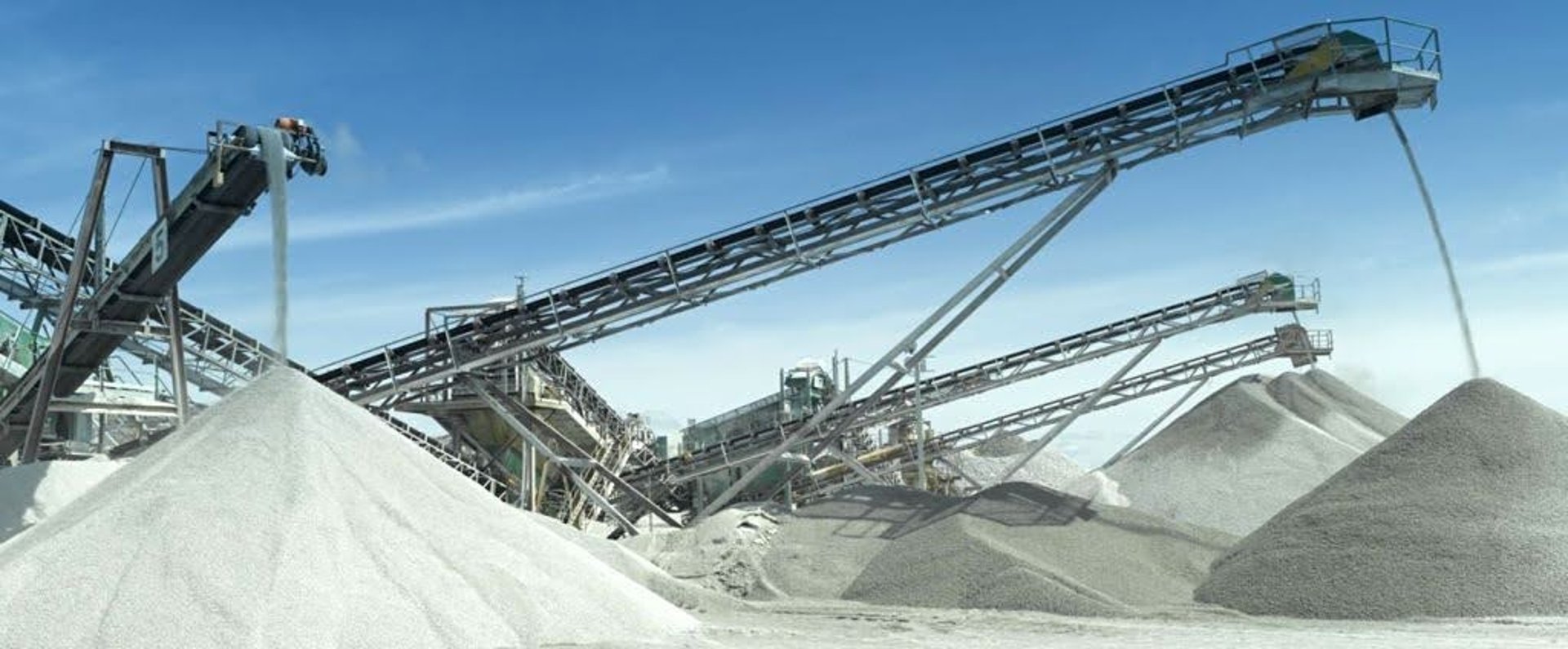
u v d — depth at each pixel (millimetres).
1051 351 40750
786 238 28141
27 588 12086
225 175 23219
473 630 13242
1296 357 46750
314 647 11930
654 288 28828
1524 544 21141
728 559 28812
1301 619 20891
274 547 13227
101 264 27609
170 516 13375
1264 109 26609
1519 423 24906
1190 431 43750
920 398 39594
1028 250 28094
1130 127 26797
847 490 34062
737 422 44938
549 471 37469
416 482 16266
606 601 15344
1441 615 20047
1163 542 27484
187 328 36344
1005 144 26938
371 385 30312
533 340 29609
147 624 11648
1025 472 50375
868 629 19016
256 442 15516
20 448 34656
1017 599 22594
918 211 27344
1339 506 24078
